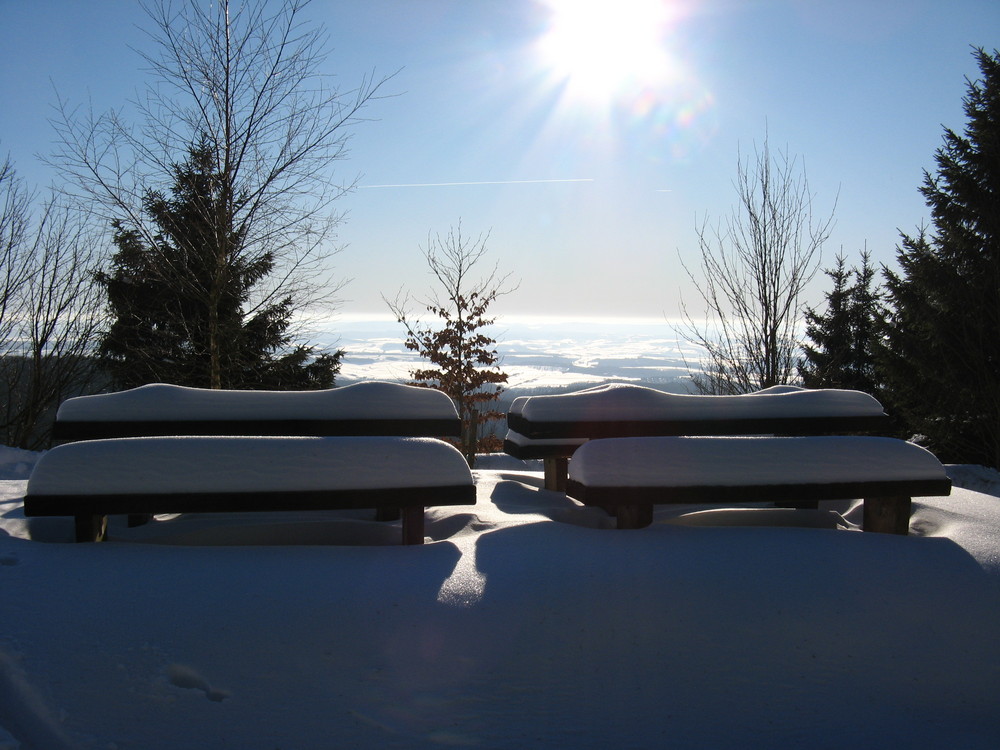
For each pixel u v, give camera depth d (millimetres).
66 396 17547
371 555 3582
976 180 15664
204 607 3068
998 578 3492
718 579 3404
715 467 3955
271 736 2480
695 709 2721
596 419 4457
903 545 3779
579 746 2510
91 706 2553
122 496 3623
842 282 24734
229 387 14031
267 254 11555
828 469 4004
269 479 3682
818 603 3279
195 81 10445
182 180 11023
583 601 3215
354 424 4508
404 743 2473
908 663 3002
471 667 2850
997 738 2619
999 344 14641
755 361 12523
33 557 3459
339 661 2830
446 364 15852
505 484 5785
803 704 2773
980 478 8766
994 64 15930
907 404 17719
